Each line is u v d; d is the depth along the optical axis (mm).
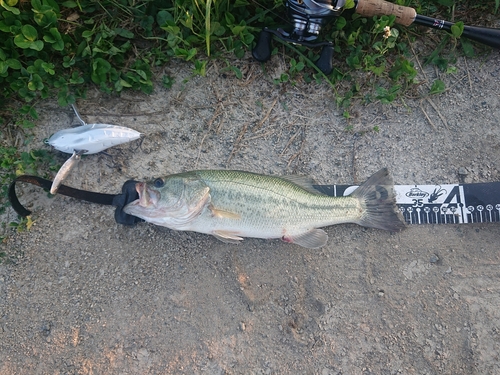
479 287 502
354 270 502
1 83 487
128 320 482
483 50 534
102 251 493
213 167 514
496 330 493
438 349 489
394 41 512
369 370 484
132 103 514
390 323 494
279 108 528
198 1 470
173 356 477
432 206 512
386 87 532
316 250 503
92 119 508
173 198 442
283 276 496
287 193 456
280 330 487
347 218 478
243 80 525
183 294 489
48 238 491
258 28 508
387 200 487
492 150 531
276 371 479
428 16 534
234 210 447
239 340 482
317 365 483
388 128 530
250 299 490
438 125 533
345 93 529
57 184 447
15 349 471
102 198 476
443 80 536
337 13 473
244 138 520
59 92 489
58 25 486
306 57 519
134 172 507
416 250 507
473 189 512
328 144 526
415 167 525
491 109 536
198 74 508
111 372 471
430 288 501
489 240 511
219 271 493
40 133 502
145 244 495
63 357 471
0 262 484
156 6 502
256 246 500
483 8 535
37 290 483
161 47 509
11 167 493
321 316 492
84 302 483
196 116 520
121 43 507
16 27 455
